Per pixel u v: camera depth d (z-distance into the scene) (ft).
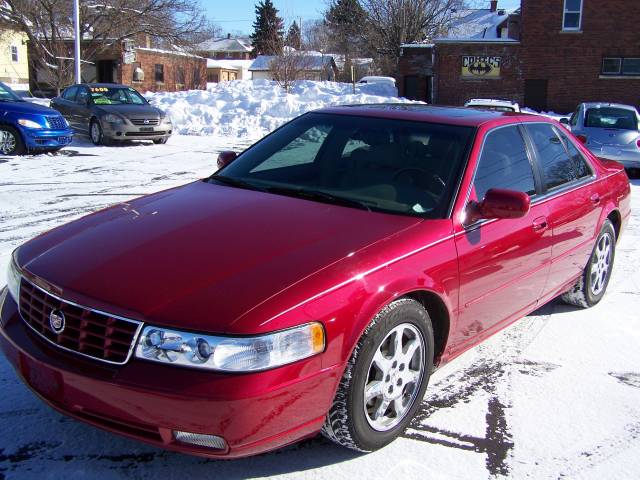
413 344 10.58
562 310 17.58
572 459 10.54
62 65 96.32
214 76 208.74
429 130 13.39
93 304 8.95
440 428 11.31
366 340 9.52
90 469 9.71
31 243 11.41
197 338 8.38
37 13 96.89
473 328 12.28
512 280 13.03
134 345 8.58
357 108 15.14
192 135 66.85
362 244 10.25
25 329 9.89
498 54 104.42
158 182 35.12
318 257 9.75
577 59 102.37
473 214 11.89
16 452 10.03
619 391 12.95
